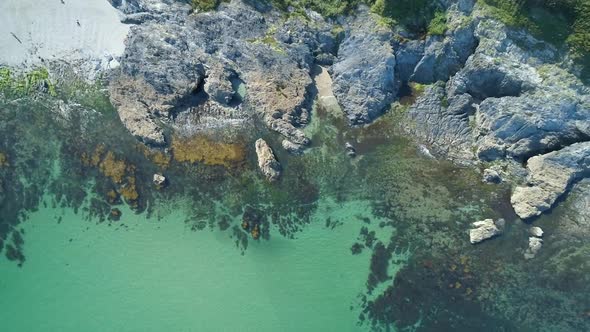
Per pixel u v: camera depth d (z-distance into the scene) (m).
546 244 36.75
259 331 35.56
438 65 39.47
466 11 38.00
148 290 36.69
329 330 35.59
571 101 36.69
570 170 37.41
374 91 39.66
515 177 38.34
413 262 36.91
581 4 34.97
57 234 38.31
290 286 36.66
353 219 38.09
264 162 38.66
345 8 39.88
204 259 37.34
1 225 38.69
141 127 39.56
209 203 38.50
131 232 38.06
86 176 39.28
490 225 37.03
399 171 38.97
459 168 38.91
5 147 40.03
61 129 40.31
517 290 35.81
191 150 39.44
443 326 35.31
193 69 40.28
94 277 37.16
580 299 35.44
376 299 36.19
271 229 37.91
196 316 35.94
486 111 38.72
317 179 38.88
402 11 39.00
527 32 36.81
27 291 37.00
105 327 35.81
